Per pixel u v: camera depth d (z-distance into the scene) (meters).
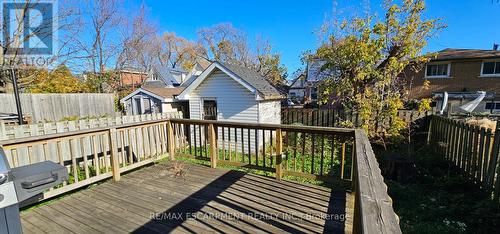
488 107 13.14
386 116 7.23
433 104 13.06
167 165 4.62
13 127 4.75
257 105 8.43
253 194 3.26
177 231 2.40
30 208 2.96
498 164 3.35
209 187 3.51
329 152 7.04
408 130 7.07
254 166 4.06
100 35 14.70
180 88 14.75
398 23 7.41
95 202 3.07
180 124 5.01
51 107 9.13
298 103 19.72
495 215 3.01
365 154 1.84
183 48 33.91
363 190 1.12
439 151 5.88
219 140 9.15
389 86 7.84
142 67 20.23
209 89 9.24
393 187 4.35
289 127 3.65
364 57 7.46
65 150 5.39
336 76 8.81
